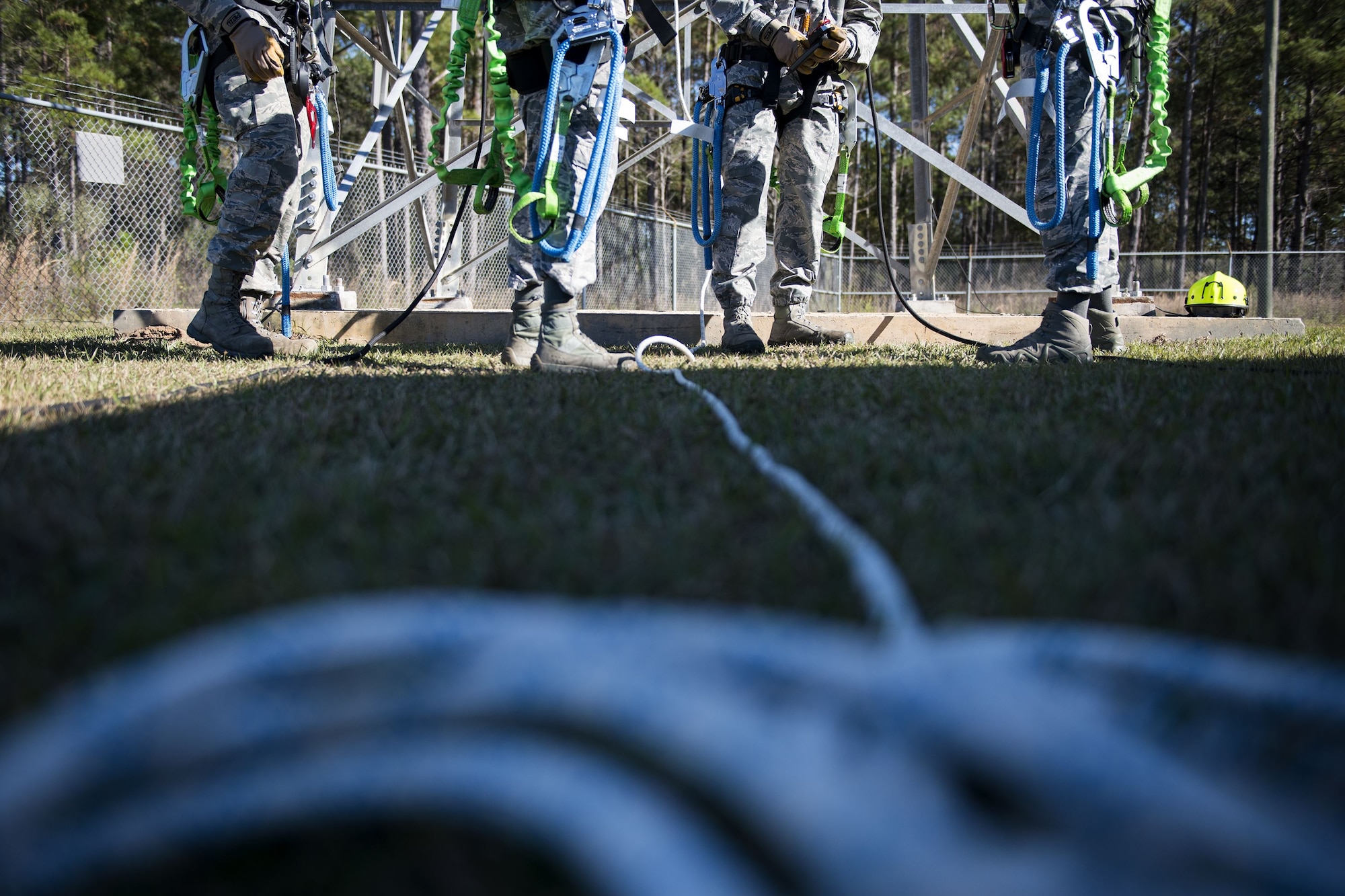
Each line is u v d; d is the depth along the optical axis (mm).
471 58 21156
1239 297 7898
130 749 409
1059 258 3727
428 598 712
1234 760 525
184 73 4074
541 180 3102
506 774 401
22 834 374
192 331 4289
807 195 4840
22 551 1103
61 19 16281
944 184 33406
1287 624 866
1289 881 360
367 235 10562
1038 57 3604
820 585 967
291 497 1298
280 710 443
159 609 889
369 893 572
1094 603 922
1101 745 415
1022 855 374
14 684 741
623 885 345
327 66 4285
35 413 2131
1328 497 1330
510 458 1635
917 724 449
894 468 1528
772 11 4371
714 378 3039
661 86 24234
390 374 3256
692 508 1300
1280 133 31562
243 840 603
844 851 351
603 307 11641
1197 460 1558
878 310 18484
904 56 28547
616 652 488
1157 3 3529
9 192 9242
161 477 1456
